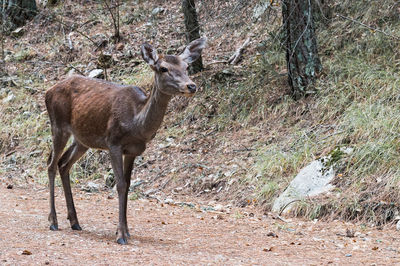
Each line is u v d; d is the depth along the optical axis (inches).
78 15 917.2
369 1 673.6
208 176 533.6
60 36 873.5
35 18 924.0
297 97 586.2
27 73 802.2
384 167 446.9
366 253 325.4
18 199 463.2
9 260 263.7
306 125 552.7
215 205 476.1
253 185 496.4
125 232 331.0
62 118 361.4
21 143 660.7
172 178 545.6
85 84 358.9
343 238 368.5
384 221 404.8
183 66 319.6
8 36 909.2
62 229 354.0
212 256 298.4
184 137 611.2
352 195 431.2
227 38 739.4
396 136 472.1
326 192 445.7
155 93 321.1
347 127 505.7
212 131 605.9
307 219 427.2
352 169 455.8
